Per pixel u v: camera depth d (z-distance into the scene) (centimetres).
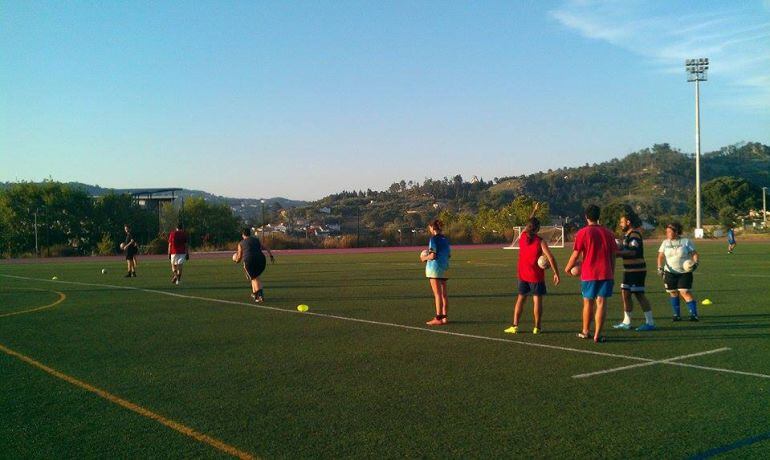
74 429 604
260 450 544
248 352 956
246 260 1602
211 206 5934
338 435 580
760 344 1002
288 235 5662
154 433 591
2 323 1254
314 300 1625
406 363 873
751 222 8938
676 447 546
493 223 6356
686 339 1048
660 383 761
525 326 1190
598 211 1020
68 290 1925
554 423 610
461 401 686
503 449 542
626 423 610
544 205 6488
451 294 1747
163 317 1329
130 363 885
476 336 1084
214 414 648
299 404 679
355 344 1015
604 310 1021
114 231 5456
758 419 622
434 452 536
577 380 775
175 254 2141
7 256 4800
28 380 792
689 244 1224
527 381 770
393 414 641
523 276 1101
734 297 1614
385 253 4519
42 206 5256
